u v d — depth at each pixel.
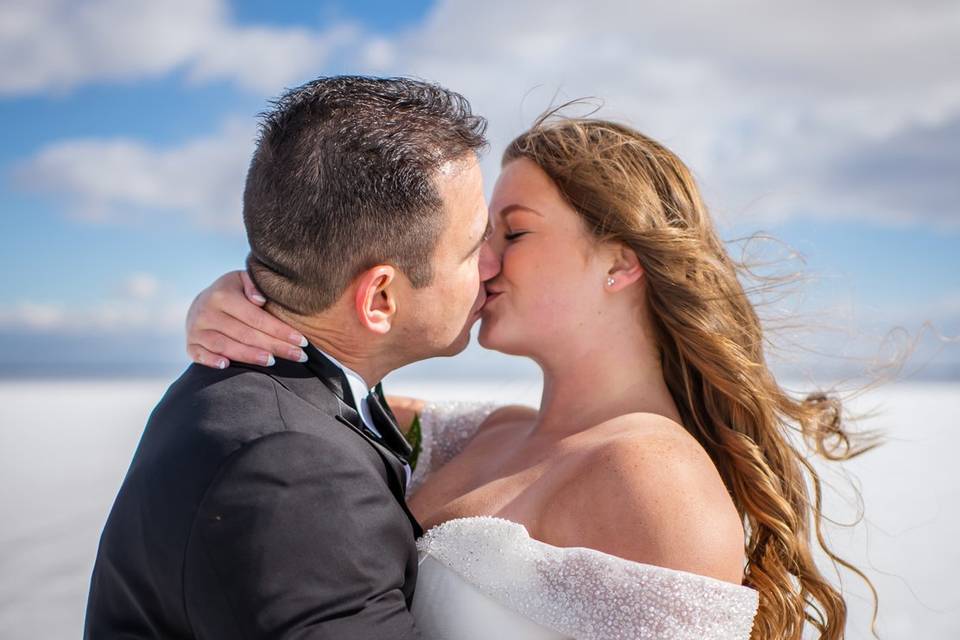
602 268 2.10
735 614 1.60
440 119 1.75
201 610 1.40
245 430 1.48
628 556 1.68
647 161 2.14
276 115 1.73
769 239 2.42
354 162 1.64
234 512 1.40
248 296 1.74
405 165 1.67
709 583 1.60
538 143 2.18
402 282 1.73
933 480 10.89
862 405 17.77
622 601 1.62
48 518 9.05
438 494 2.18
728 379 2.10
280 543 1.39
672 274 2.07
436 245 1.73
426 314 1.78
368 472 1.55
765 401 2.14
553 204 2.11
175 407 1.61
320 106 1.68
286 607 1.37
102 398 29.56
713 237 2.23
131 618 1.55
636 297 2.15
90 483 11.12
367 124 1.67
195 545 1.40
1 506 9.66
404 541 1.58
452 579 1.82
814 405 2.36
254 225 1.72
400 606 1.51
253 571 1.38
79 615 5.85
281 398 1.58
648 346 2.15
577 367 2.11
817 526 2.31
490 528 1.82
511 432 2.31
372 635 1.42
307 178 1.65
